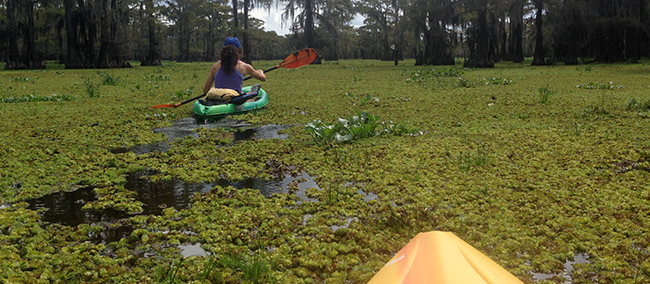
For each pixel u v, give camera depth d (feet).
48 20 106.01
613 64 71.72
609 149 13.03
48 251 7.17
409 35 147.43
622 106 20.93
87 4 86.58
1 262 6.64
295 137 15.94
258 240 7.45
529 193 9.59
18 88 35.58
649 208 8.39
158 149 14.61
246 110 21.56
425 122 18.37
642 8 78.64
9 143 15.06
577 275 6.26
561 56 86.02
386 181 10.55
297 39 107.96
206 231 7.78
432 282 3.70
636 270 6.29
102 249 7.30
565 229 7.70
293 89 33.37
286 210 8.80
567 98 24.79
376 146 14.15
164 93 31.12
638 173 10.68
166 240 7.63
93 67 88.12
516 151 13.21
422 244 4.42
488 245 7.24
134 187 10.66
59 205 9.43
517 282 3.90
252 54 204.13
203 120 20.02
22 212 8.73
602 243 7.17
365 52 231.91
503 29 115.55
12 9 81.71
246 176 11.29
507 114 20.02
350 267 6.57
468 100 25.11
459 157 12.48
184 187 10.60
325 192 9.94
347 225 8.21
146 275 6.38
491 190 9.82
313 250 7.04
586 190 9.57
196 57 184.55
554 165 11.61
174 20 170.91
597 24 77.61
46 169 11.87
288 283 6.09
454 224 8.00
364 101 23.47
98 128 17.94
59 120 19.83
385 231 7.82
